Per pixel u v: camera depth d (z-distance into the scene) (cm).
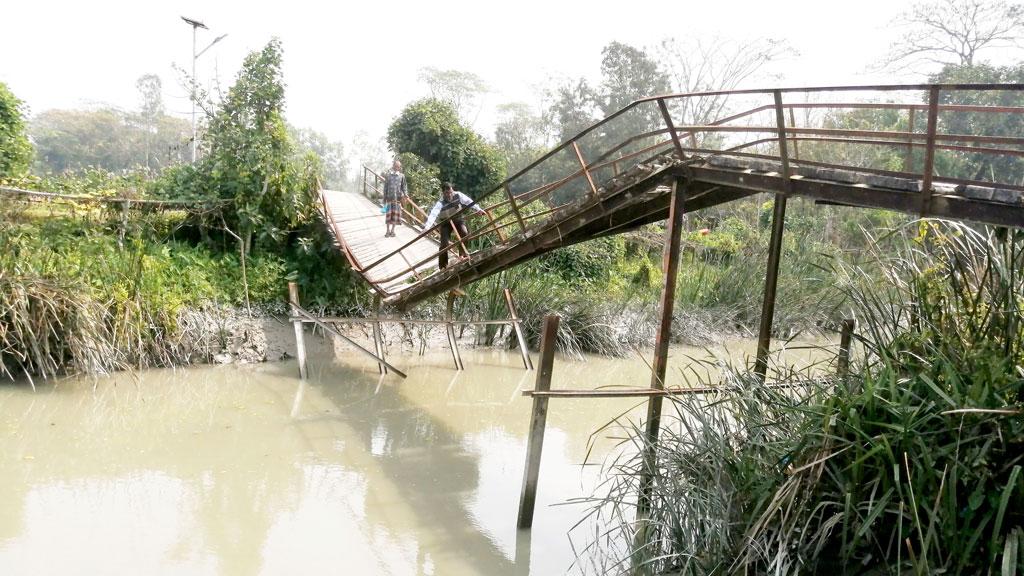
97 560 516
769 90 493
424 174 2091
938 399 423
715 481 470
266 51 1366
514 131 4522
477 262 941
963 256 514
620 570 512
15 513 588
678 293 1611
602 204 716
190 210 1276
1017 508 381
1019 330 447
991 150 411
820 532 428
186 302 1114
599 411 1009
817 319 1558
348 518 620
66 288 938
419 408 986
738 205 2411
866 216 1838
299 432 848
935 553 404
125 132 5841
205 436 812
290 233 1434
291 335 1223
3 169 1308
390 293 1184
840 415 443
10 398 865
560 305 1380
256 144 1315
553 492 693
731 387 534
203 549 546
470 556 555
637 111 3528
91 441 771
